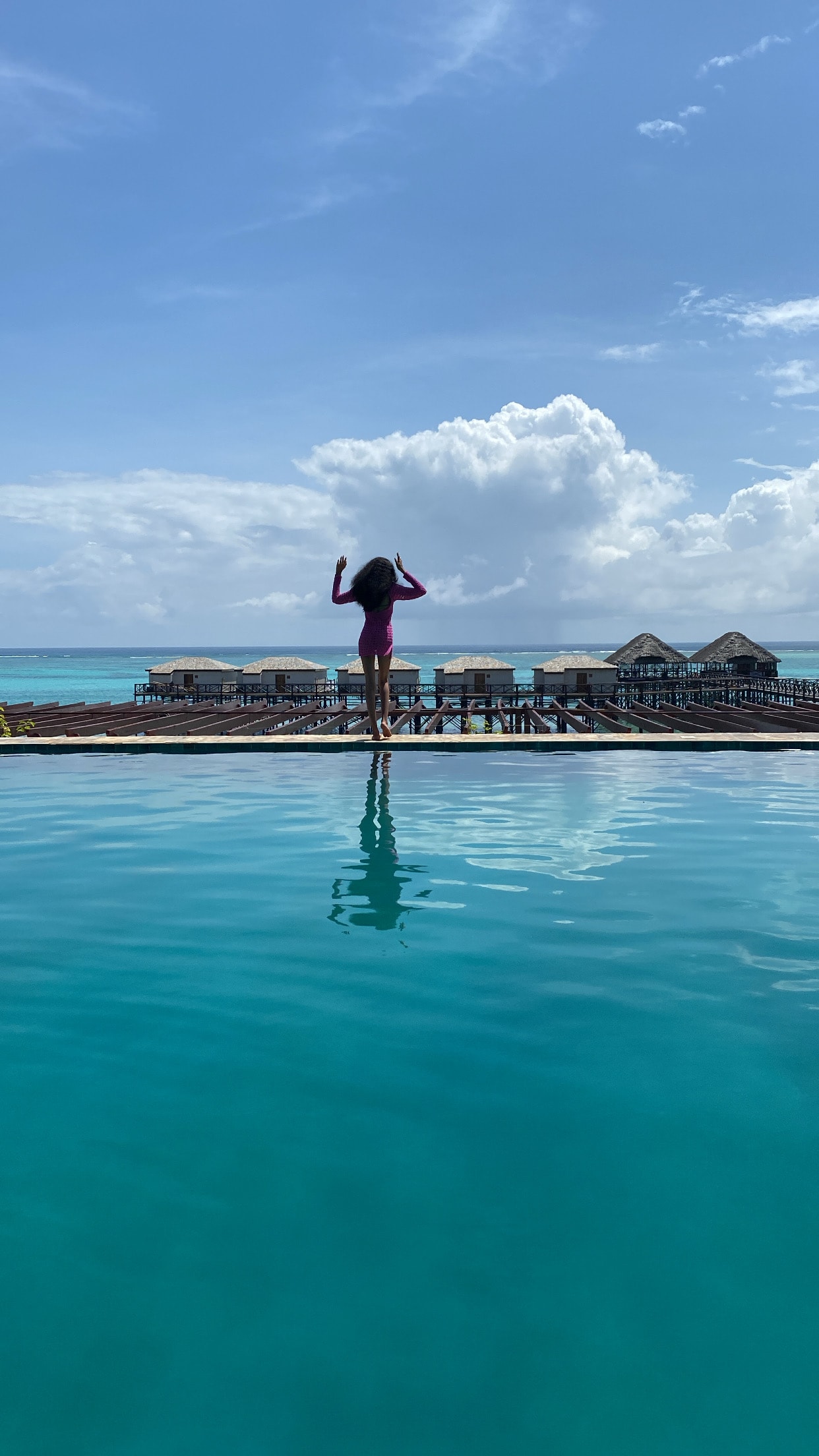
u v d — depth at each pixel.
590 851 5.60
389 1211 2.04
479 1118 2.43
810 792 7.82
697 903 4.46
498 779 8.62
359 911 4.36
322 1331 1.69
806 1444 1.47
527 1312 1.73
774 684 43.28
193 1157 2.25
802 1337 1.68
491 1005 3.20
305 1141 2.32
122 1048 2.86
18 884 4.89
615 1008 3.17
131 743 10.78
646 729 20.66
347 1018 3.08
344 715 26.59
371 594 10.41
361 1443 1.46
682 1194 2.09
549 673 46.41
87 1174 2.18
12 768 9.63
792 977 3.46
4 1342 1.67
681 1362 1.63
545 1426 1.49
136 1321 1.72
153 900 4.56
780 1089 2.58
